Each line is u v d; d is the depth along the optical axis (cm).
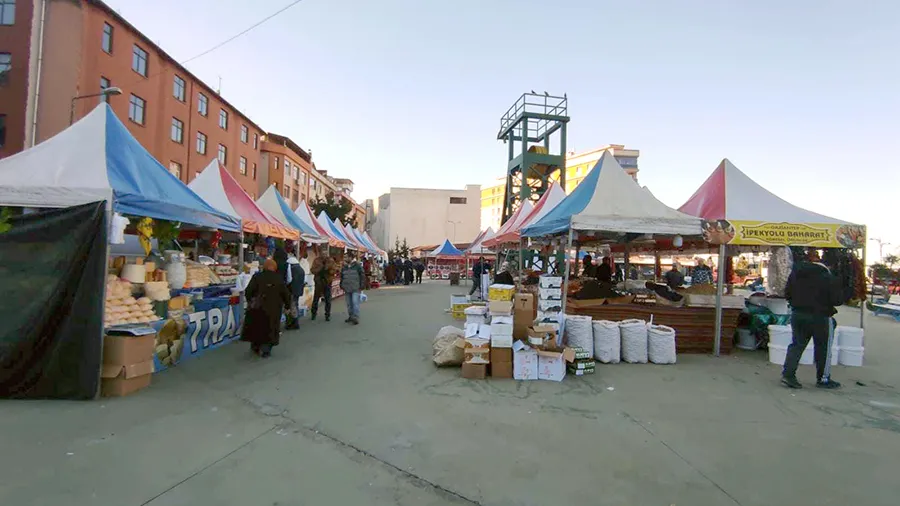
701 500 311
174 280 695
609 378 618
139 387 528
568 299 845
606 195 809
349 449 383
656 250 1295
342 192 7162
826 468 362
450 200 7600
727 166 884
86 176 545
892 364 740
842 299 580
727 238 777
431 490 319
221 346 789
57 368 482
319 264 1157
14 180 533
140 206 567
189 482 321
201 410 468
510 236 1133
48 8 2155
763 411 494
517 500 307
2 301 480
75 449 367
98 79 2281
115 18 2380
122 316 545
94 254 493
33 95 2141
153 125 2692
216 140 3434
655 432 430
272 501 299
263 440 397
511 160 2023
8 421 422
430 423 445
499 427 437
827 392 571
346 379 598
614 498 311
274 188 1412
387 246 7662
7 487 306
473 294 1902
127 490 307
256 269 1025
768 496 318
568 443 402
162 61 2781
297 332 969
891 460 378
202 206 738
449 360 661
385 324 1100
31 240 486
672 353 708
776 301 838
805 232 788
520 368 607
